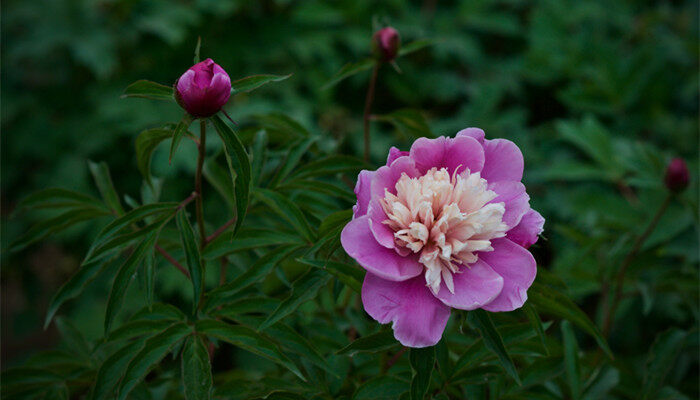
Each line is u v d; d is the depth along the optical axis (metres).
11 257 2.20
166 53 2.04
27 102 2.11
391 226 0.97
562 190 1.83
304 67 2.01
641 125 1.92
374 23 1.17
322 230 1.02
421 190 0.97
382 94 2.08
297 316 1.15
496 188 0.99
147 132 1.04
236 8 2.00
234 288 1.05
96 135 2.01
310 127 1.88
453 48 2.06
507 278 0.97
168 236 1.17
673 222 1.37
